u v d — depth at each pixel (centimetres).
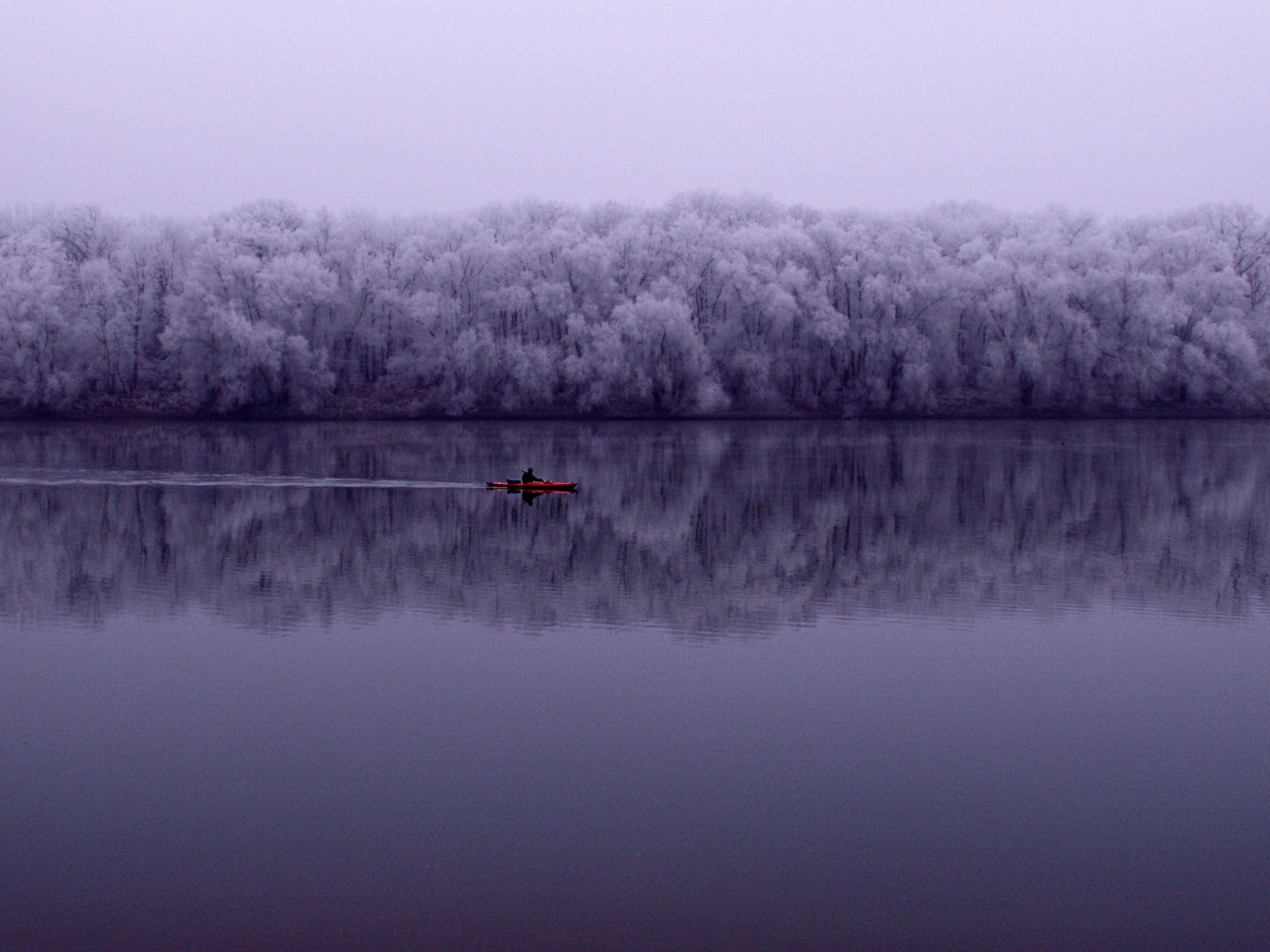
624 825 1797
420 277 10038
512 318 10125
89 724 2197
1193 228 10781
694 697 2344
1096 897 1602
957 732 2167
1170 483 5491
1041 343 9981
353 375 10138
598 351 9419
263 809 1845
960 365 10456
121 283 9619
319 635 2784
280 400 9600
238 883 1625
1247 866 1684
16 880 1633
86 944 1478
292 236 10075
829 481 5559
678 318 9512
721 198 11531
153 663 2562
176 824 1795
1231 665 2572
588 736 2138
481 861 1689
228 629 2833
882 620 2945
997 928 1530
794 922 1541
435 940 1495
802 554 3762
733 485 5431
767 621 2916
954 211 12075
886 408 10062
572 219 10900
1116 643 2738
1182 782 1959
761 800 1884
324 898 1589
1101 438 8069
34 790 1911
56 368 9356
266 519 4381
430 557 3688
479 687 2403
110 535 4038
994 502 4903
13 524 4225
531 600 3125
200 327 9269
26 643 2709
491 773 1978
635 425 9269
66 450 7125
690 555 3728
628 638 2759
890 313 9850
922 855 1712
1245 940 1505
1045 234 10706
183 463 6391
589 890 1616
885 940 1505
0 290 9125
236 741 2114
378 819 1812
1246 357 9881
